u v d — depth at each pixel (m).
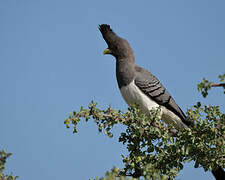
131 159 10.70
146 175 8.33
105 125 10.69
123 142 11.43
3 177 8.54
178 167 10.60
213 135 10.88
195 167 10.76
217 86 9.20
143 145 11.05
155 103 14.13
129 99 14.23
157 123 11.20
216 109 11.12
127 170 10.51
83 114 10.37
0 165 7.70
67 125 10.16
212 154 10.69
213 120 11.05
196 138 10.77
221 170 11.84
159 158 10.53
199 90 9.28
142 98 13.91
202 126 10.91
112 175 7.61
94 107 10.50
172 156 10.64
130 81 13.98
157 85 14.13
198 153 10.82
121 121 10.95
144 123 10.89
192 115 11.33
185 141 10.77
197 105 11.46
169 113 14.39
